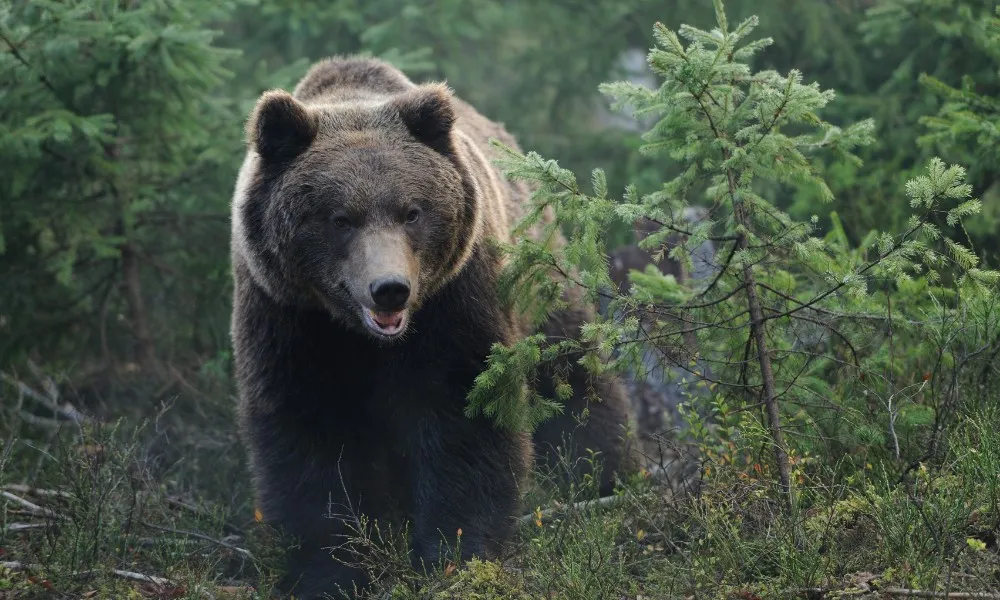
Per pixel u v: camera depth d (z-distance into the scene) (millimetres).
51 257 16047
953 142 13242
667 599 8445
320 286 9938
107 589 9336
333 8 20531
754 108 9750
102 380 16344
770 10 18578
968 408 9930
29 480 12820
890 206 15352
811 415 10617
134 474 12305
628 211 9664
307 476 10445
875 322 10234
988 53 14914
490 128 13734
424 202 9812
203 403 15688
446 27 21422
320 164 9836
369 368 10445
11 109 14602
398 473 11430
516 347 10070
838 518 8781
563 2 21688
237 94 17719
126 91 15234
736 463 10422
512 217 12586
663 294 11883
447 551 10070
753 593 8375
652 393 15234
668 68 9484
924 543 8148
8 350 15984
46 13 14094
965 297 10031
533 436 12617
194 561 10641
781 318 10523
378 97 11781
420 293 9891
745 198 9609
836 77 18406
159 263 16766
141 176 16281
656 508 10375
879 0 16453
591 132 22406
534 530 10398
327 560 10406
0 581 9250
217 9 15953
